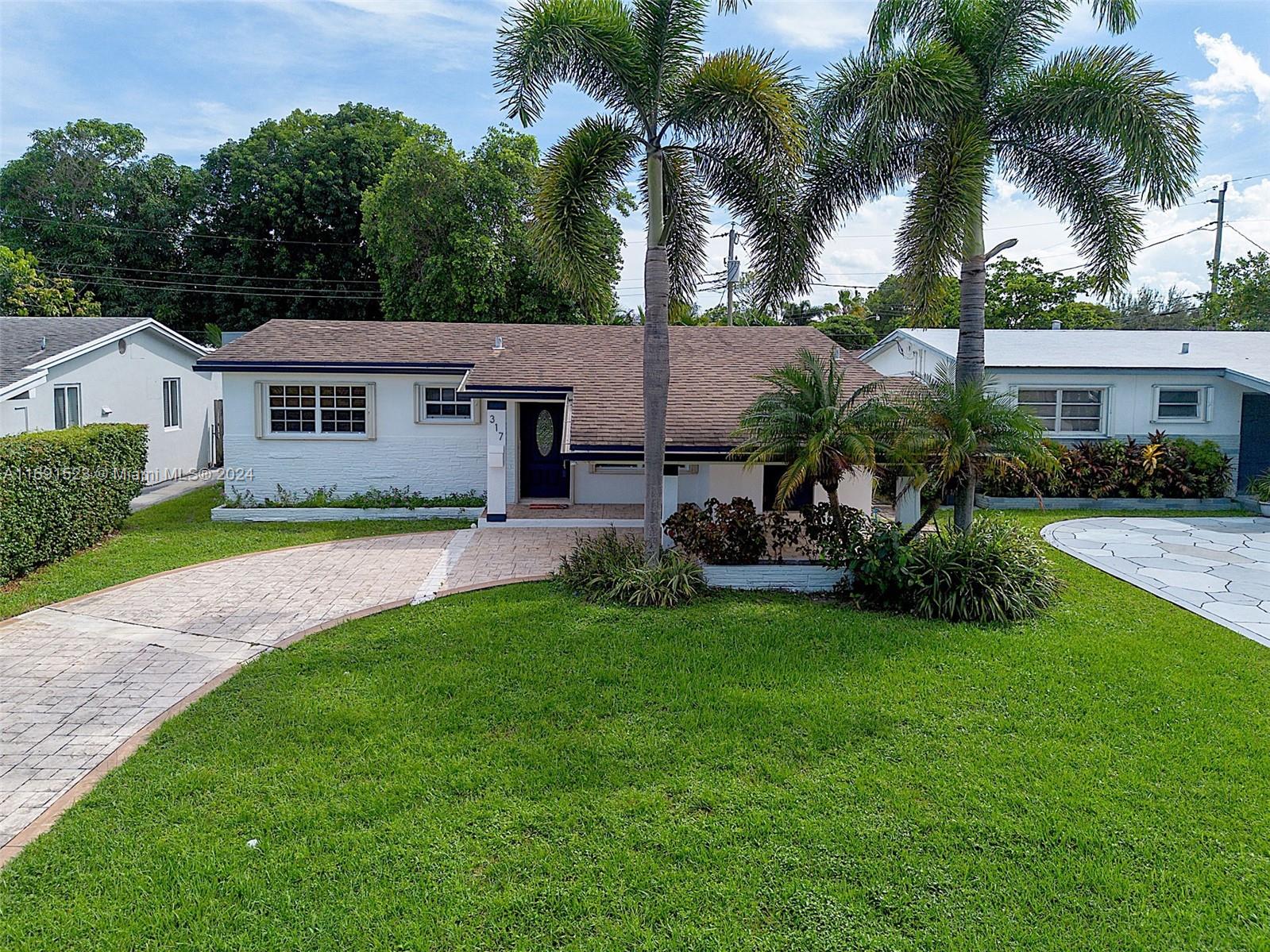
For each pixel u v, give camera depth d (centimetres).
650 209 1012
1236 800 507
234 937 381
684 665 740
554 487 1622
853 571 966
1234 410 1788
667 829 470
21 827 474
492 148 2908
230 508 1509
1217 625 884
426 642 796
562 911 401
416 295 2878
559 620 875
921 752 570
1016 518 1469
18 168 3809
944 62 961
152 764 544
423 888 416
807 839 460
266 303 3666
